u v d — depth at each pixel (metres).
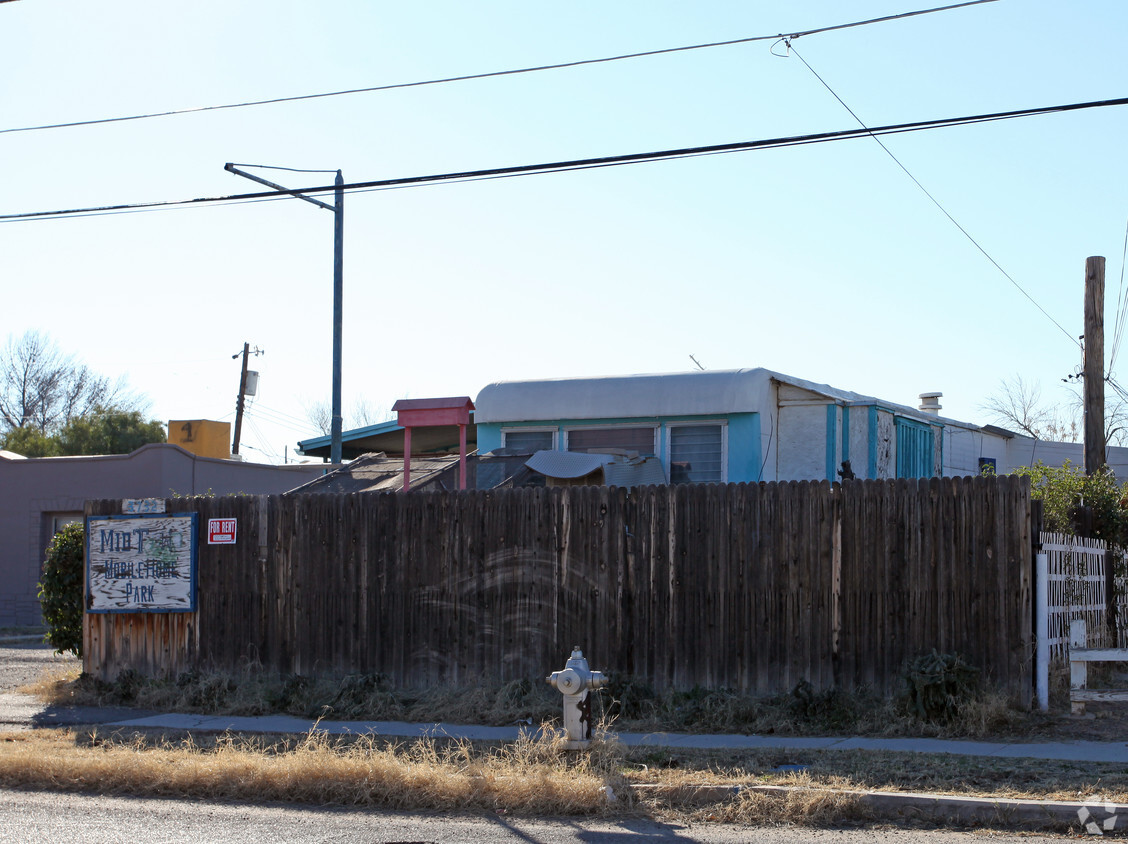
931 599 11.52
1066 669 12.11
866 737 10.71
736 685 12.19
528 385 18.89
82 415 54.62
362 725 12.02
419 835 7.75
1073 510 14.69
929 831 7.73
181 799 9.13
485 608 13.34
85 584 15.07
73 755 10.15
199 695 13.66
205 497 14.84
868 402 17.97
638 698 12.11
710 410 17.44
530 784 8.65
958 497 11.51
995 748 9.87
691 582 12.49
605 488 12.93
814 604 11.97
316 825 8.09
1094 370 18.95
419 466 20.14
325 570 14.08
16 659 19.36
